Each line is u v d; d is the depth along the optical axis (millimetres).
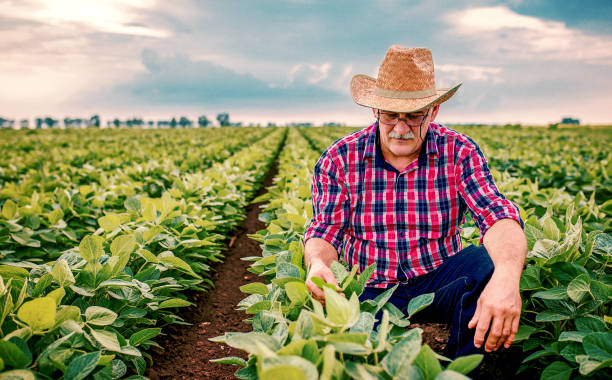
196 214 4562
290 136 30062
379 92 2219
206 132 36375
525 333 2057
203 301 3971
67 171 8289
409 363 1308
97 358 1599
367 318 1612
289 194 5164
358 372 1289
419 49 2209
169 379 2666
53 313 1718
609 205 4047
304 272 2092
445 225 2441
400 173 2385
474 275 2131
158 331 2330
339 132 33156
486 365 2406
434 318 2449
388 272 2480
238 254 5496
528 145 16234
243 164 8617
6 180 8586
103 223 3357
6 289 1841
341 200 2447
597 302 1977
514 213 2088
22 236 3912
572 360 1762
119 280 2256
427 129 2365
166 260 2898
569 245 2193
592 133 32344
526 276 2205
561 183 7039
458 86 2109
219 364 2896
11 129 40875
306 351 1328
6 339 1597
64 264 2141
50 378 1588
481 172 2320
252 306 1963
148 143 20375
